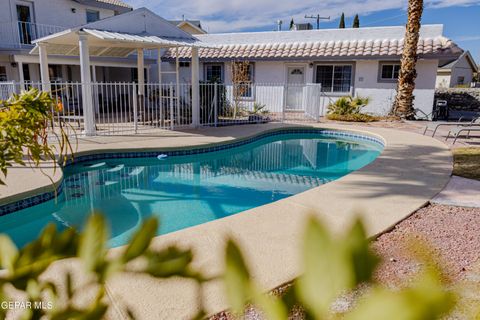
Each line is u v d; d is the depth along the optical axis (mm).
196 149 10844
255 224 4590
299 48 19484
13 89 11430
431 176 7152
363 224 415
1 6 17031
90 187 8141
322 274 401
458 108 26812
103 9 22000
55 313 586
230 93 19719
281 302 425
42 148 2184
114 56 18219
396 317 362
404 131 13883
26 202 6059
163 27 13273
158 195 7707
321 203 5480
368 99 17609
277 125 15500
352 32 19359
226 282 460
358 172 7496
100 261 548
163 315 2701
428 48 17125
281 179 9188
